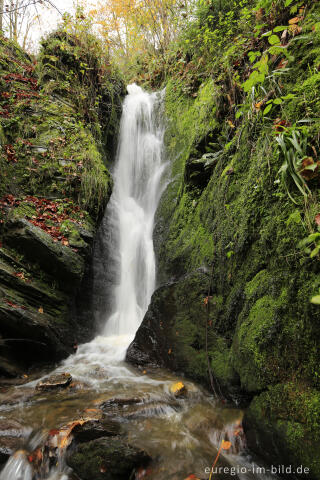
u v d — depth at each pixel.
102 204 5.55
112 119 8.03
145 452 2.07
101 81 7.75
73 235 4.63
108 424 2.46
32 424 2.48
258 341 2.27
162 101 8.57
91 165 5.53
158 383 3.33
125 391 3.13
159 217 6.21
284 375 2.04
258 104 2.84
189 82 7.32
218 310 3.33
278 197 2.45
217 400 2.89
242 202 3.07
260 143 2.89
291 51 2.72
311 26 2.57
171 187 6.31
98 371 3.75
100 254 5.82
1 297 3.71
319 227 1.79
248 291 2.68
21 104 5.79
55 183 5.10
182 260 4.64
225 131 4.47
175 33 9.67
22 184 4.87
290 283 2.10
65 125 5.91
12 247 4.16
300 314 1.96
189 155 5.12
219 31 5.75
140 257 6.22
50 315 4.18
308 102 2.23
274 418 1.97
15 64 6.84
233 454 2.21
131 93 9.66
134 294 6.11
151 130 8.62
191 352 3.44
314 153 1.99
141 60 11.45
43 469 2.11
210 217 4.09
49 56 6.66
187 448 2.25
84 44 7.36
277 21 3.20
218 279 3.46
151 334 4.03
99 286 5.58
